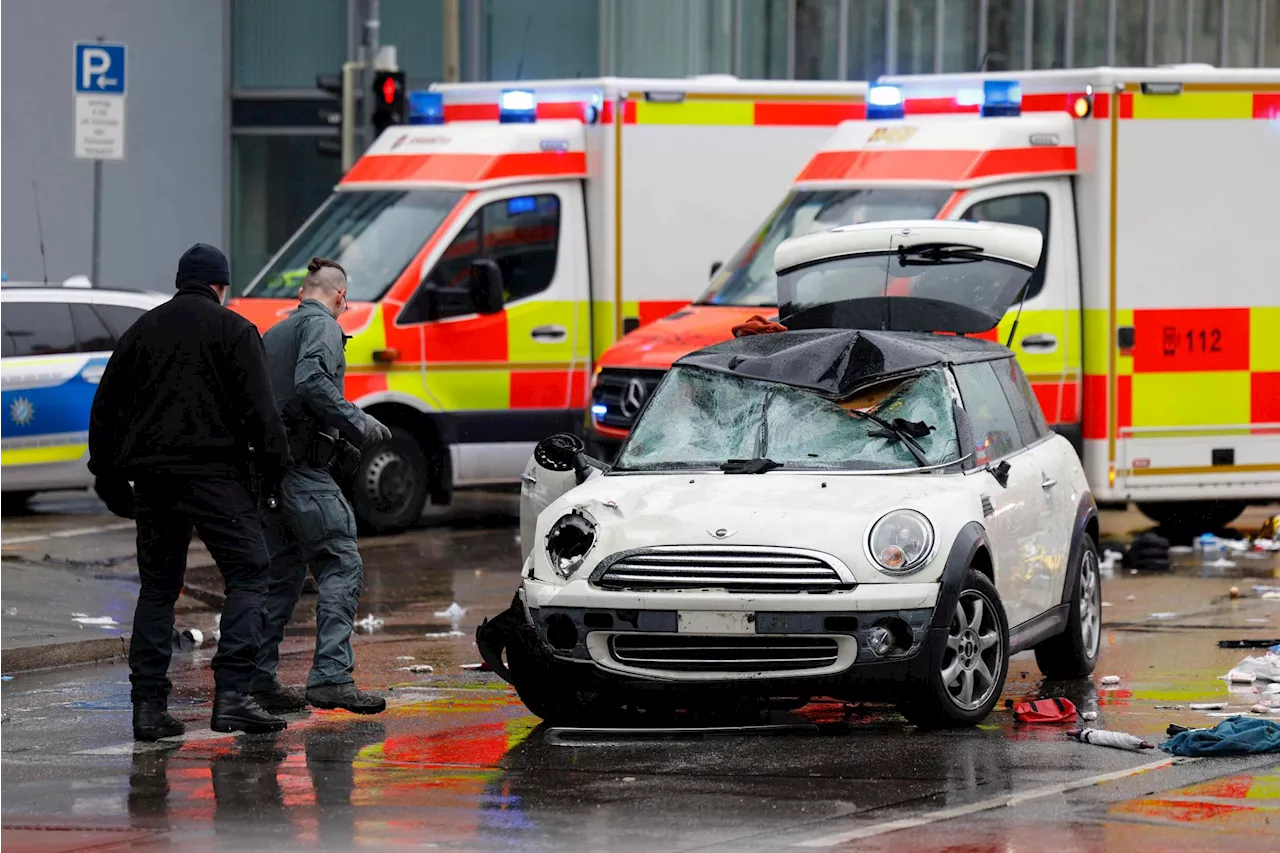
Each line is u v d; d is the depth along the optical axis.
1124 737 24.53
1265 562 45.16
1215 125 45.97
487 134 50.91
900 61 81.12
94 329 52.50
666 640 25.39
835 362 28.61
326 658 27.25
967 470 27.59
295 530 27.44
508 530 51.28
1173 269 45.84
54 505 56.72
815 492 26.31
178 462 25.55
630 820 20.75
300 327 27.42
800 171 50.94
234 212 82.62
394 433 49.50
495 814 21.16
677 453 28.23
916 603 24.98
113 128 56.44
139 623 26.12
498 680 30.86
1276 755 23.94
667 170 50.66
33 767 24.28
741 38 80.00
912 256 36.12
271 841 20.06
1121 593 39.97
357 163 52.25
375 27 61.72
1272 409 46.56
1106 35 82.75
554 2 79.56
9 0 77.62
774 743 25.14
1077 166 45.66
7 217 78.06
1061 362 45.44
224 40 81.88
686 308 46.75
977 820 20.50
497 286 48.72
